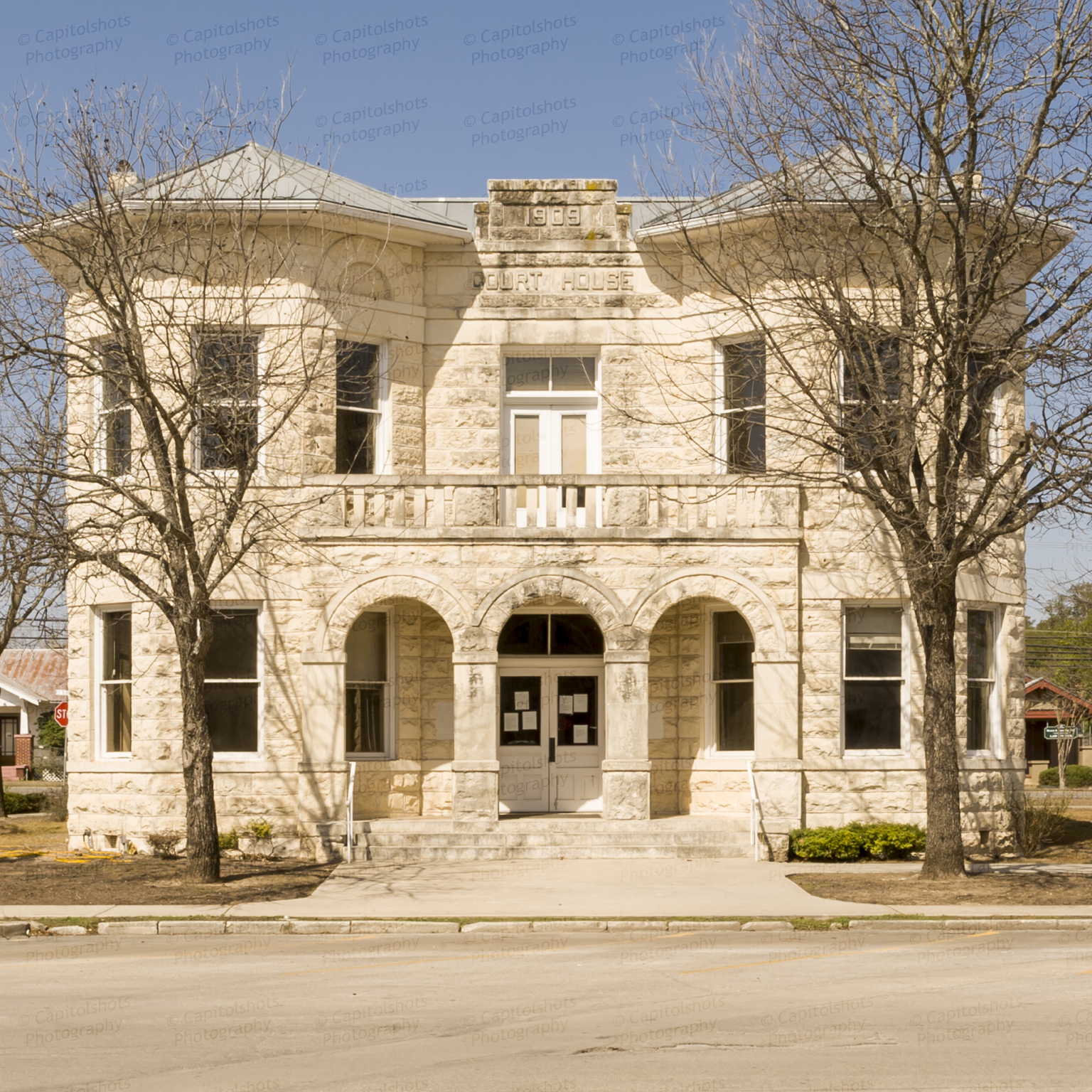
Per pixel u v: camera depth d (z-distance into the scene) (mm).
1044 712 57562
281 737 21469
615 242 23469
